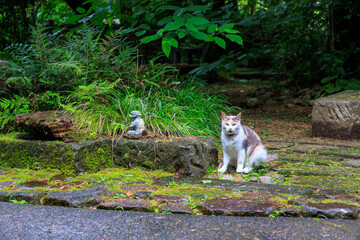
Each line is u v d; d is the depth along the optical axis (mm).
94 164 4914
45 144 4906
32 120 5121
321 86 10906
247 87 13445
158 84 6555
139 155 5039
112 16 8242
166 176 4695
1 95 6531
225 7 9445
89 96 5711
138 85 6297
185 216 3434
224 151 5113
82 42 6523
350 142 6648
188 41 11289
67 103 6066
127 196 3973
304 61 11359
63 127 5125
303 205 3551
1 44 9344
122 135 5246
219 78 14969
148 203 3727
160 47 8648
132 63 6867
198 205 3631
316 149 6105
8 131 6086
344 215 3391
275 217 3395
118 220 3359
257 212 3443
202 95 7453
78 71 5996
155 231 3129
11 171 4930
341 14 11047
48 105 6184
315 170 4910
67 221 3350
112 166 5133
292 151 6062
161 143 4930
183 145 4801
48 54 6406
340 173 4730
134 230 3154
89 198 3805
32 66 6367
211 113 7090
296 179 4551
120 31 7168
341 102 6816
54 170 4832
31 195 3941
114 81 6297
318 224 3223
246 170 5008
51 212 3568
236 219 3350
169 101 6418
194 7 6195
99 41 8781
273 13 10203
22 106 6250
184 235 3049
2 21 9367
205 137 5309
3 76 6496
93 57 6340
